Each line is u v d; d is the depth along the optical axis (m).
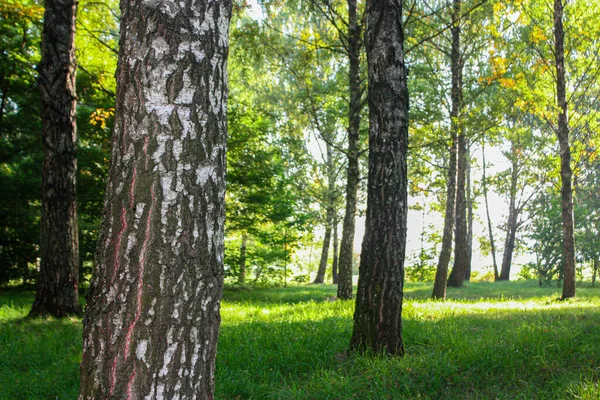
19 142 15.43
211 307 2.39
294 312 10.00
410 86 19.27
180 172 2.32
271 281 22.91
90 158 15.45
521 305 11.78
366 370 4.95
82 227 15.18
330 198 27.11
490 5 15.48
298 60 15.37
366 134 18.58
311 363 5.39
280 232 21.86
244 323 8.21
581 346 5.49
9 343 6.36
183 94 2.34
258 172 18.05
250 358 5.52
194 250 2.33
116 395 2.21
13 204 15.04
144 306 2.24
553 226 22.81
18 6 13.08
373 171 5.79
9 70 14.25
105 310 2.27
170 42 2.34
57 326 7.62
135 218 2.28
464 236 23.30
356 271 47.94
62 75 8.72
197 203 2.35
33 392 4.52
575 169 16.53
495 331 6.69
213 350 2.41
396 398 4.13
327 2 12.38
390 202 5.68
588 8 15.34
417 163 24.09
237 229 19.42
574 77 17.34
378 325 5.54
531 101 14.98
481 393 4.28
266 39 13.91
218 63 2.47
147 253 2.26
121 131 2.35
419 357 5.16
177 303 2.28
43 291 8.55
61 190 8.69
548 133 25.91
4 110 15.55
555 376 4.58
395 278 5.62
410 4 15.38
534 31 15.51
